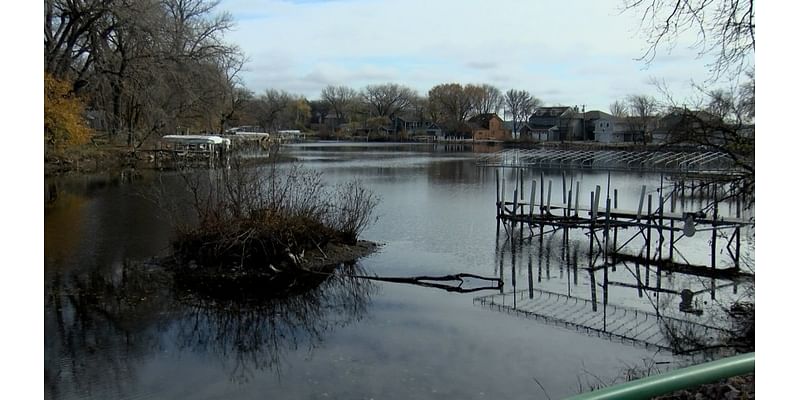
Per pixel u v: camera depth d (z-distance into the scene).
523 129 111.06
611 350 9.55
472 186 34.78
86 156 38.91
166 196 21.86
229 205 14.72
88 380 8.35
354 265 15.00
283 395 7.93
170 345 9.70
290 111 126.00
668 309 11.78
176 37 40.84
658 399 5.61
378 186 34.00
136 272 13.72
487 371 8.69
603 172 48.81
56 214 21.25
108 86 39.56
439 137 122.50
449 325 10.69
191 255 14.33
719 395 5.51
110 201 24.44
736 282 13.91
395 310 11.55
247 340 9.91
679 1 10.25
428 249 17.05
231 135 67.56
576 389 8.09
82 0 36.31
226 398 7.84
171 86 42.22
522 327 10.61
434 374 8.57
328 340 9.91
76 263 14.39
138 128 46.31
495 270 14.89
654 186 36.94
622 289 13.30
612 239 18.88
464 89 123.12
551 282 13.82
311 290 12.80
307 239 15.06
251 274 13.69
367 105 130.88
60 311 11.17
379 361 9.04
